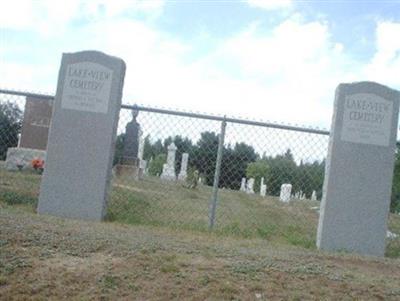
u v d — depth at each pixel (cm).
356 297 434
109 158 763
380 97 740
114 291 414
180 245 555
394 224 1016
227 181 1422
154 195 1134
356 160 733
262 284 443
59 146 766
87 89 770
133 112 819
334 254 627
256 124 782
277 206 1365
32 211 763
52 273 441
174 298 407
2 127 1349
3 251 476
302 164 1162
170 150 1628
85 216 757
